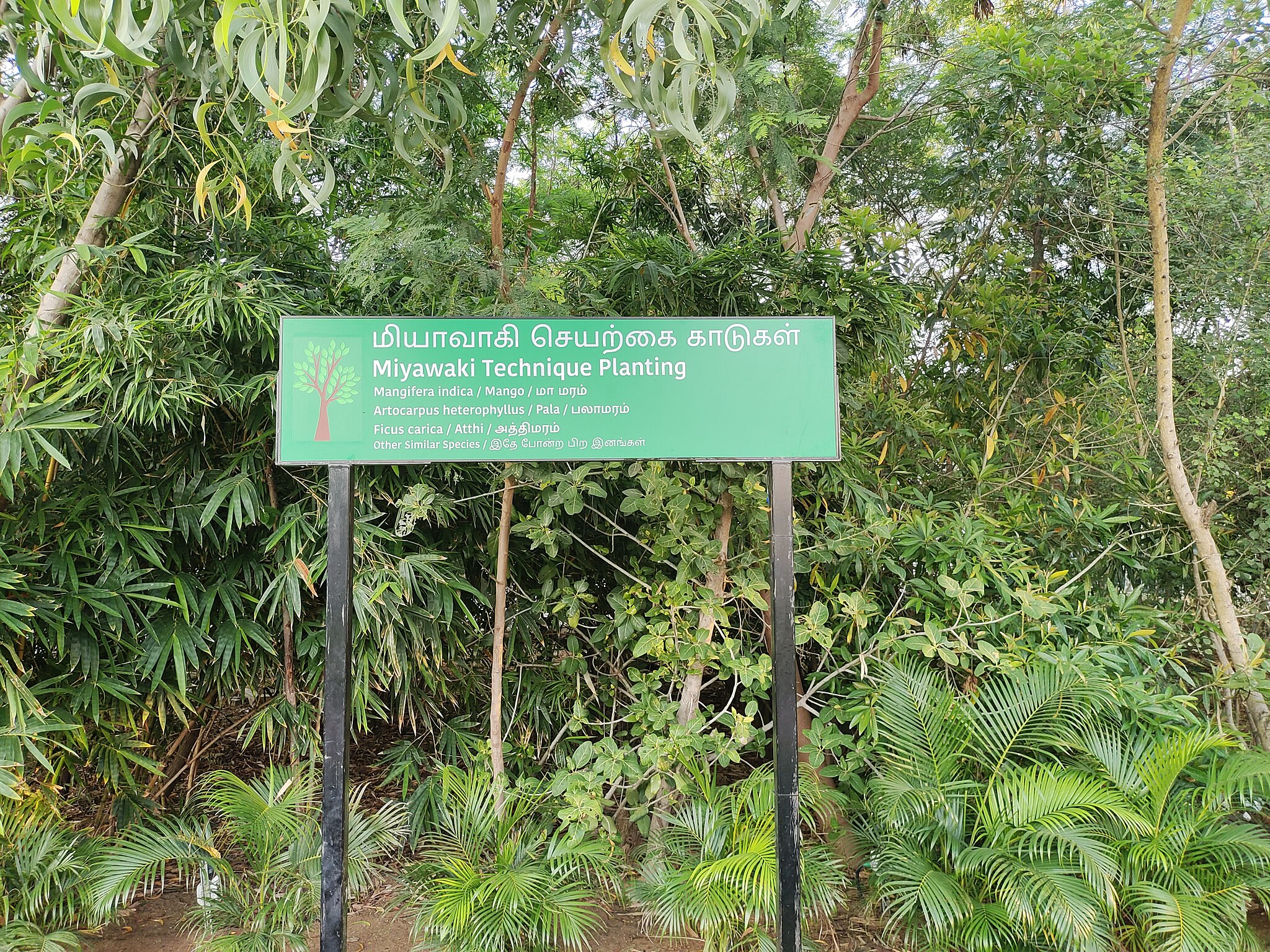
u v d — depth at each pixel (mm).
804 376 2215
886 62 4262
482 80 2936
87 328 2305
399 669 2746
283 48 1166
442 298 2836
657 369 2199
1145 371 3727
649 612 2832
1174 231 3549
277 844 2549
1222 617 3014
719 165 4199
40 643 2553
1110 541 3400
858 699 2836
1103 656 2766
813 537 3084
